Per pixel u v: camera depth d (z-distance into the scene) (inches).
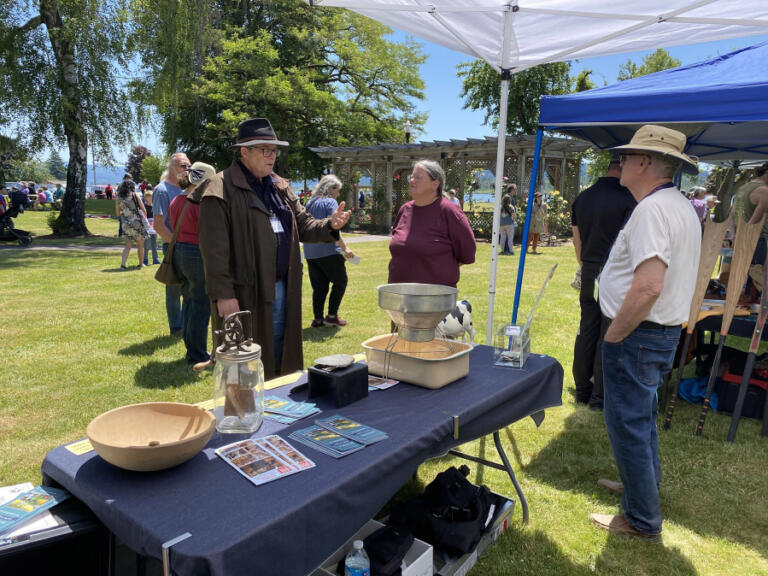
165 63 598.2
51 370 164.6
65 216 584.7
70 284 300.4
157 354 181.2
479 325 227.9
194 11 618.5
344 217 107.7
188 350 171.0
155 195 185.3
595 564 84.9
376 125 1018.1
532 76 989.2
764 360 152.0
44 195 1089.4
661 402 150.3
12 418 131.2
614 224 135.0
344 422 65.1
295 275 112.1
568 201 689.0
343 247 118.5
